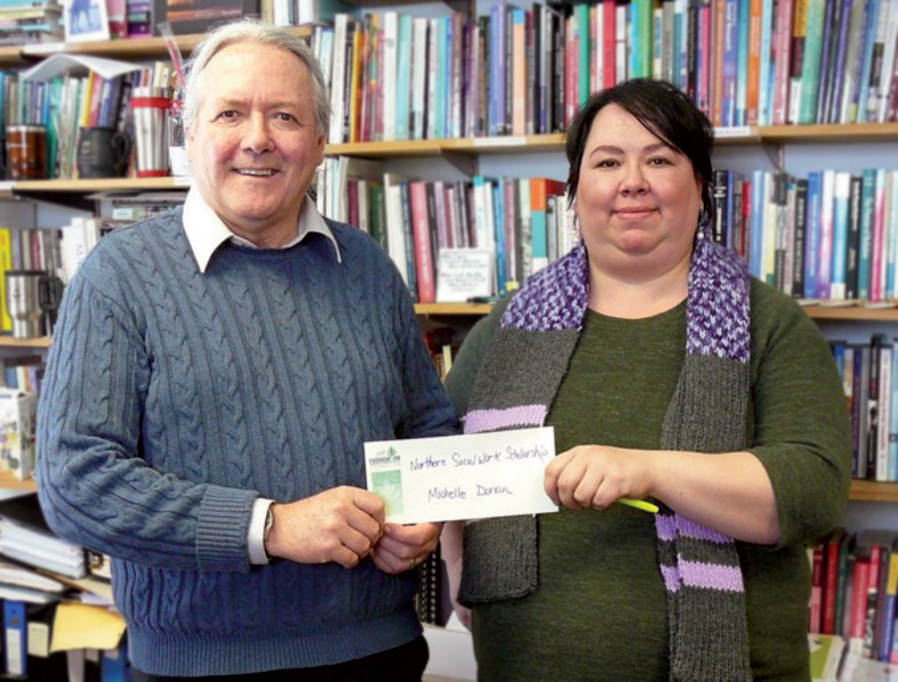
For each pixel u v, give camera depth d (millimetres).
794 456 1337
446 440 1336
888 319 1941
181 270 1298
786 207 2080
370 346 1400
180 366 1249
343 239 1479
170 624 1285
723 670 1325
